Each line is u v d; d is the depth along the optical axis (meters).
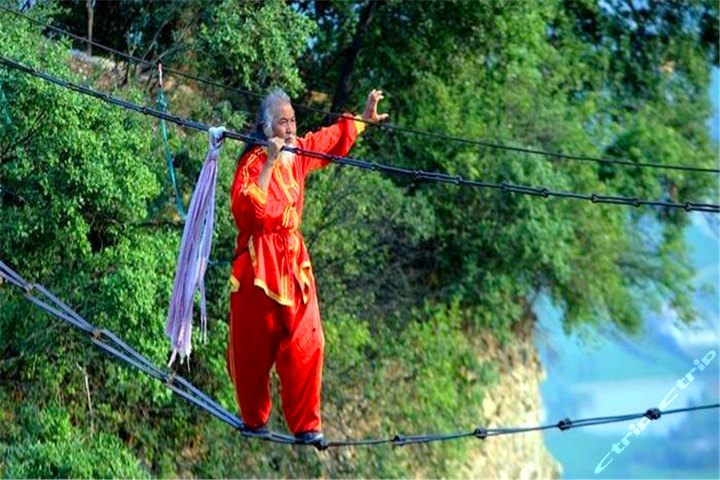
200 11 60.44
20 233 53.28
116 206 54.66
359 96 69.56
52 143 52.41
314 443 33.75
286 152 32.69
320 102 69.88
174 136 57.94
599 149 79.81
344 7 69.00
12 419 56.78
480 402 72.12
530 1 70.38
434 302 72.94
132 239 55.34
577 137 76.12
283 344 32.88
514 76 71.94
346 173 65.06
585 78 80.50
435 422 68.94
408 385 69.25
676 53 83.62
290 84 62.28
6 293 55.00
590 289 77.25
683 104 84.69
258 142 32.47
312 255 64.62
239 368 33.12
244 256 32.44
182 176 57.81
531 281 75.69
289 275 32.44
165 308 55.25
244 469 63.72
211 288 59.53
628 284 81.38
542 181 72.69
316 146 33.09
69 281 54.72
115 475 56.72
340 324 66.19
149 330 54.72
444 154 71.06
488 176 72.38
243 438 63.66
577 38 80.69
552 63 75.69
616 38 82.19
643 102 83.38
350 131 33.47
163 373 36.09
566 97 78.81
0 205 53.75
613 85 82.56
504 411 76.56
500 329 75.19
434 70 70.31
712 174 83.44
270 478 64.12
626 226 81.25
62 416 56.72
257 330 32.59
